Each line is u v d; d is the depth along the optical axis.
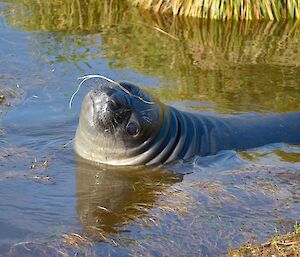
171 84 36.03
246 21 51.69
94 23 48.53
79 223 21.14
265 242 19.81
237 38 47.22
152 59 40.78
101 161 26.20
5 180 24.02
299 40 47.25
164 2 53.03
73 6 52.41
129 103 25.48
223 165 26.59
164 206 22.41
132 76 36.94
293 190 24.09
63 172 25.14
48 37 43.84
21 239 19.94
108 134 25.58
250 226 21.19
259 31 49.34
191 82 36.66
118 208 22.36
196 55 42.41
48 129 28.80
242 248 19.47
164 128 26.67
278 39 47.34
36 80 35.19
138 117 25.56
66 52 40.75
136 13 52.34
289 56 43.03
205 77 37.78
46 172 24.97
